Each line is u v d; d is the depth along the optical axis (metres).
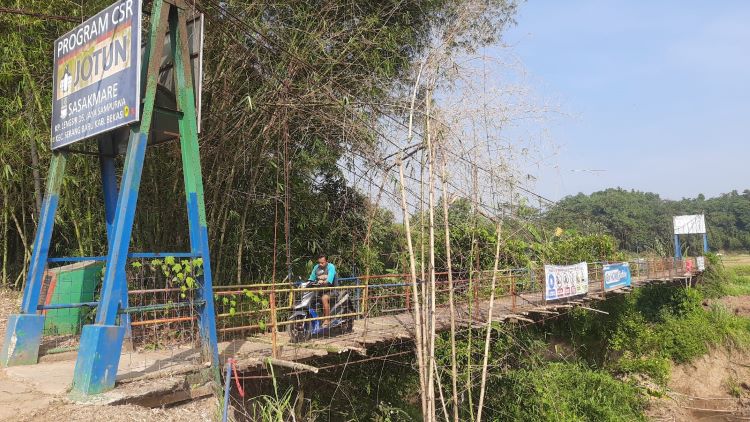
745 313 26.33
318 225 11.10
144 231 8.62
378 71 9.15
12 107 8.34
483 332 9.28
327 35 9.42
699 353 21.31
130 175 5.38
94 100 6.02
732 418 18.52
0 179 8.71
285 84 7.84
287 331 8.33
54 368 5.92
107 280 5.18
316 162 10.02
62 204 8.65
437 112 5.40
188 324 7.68
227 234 9.71
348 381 9.81
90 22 6.19
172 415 4.96
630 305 20.55
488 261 9.73
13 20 7.99
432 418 5.39
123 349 6.88
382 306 10.20
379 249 10.78
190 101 5.90
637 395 16.02
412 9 9.19
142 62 6.35
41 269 6.43
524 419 10.89
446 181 5.55
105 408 4.57
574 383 13.50
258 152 9.03
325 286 7.93
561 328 16.97
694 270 27.52
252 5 8.53
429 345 5.80
